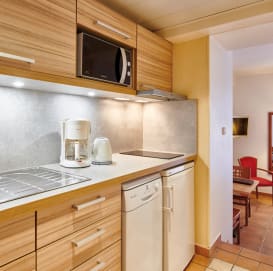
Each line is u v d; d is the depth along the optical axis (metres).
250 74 4.96
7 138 1.37
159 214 1.59
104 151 1.62
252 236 3.21
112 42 1.59
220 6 1.72
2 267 0.78
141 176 1.44
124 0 1.65
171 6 1.73
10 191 0.97
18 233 0.82
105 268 1.18
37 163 1.52
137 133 2.41
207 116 2.06
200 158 2.10
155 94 1.73
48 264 0.92
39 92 1.52
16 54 1.03
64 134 1.53
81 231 1.06
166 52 2.13
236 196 3.74
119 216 1.28
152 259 1.52
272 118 4.95
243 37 2.08
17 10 1.03
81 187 1.04
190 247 2.00
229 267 1.93
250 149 5.19
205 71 2.06
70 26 1.26
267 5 1.64
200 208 2.11
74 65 1.29
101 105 1.99
